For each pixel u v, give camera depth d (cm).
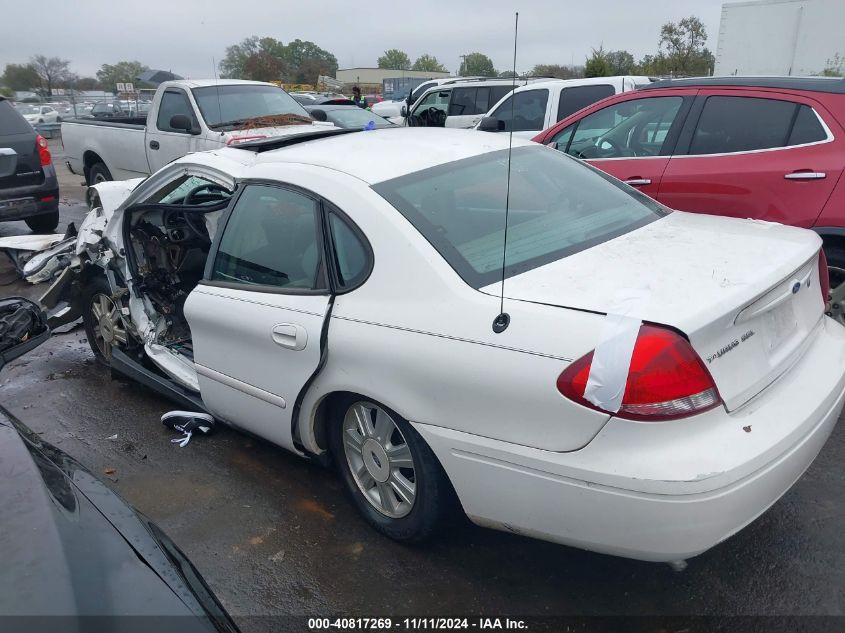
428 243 279
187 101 878
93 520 210
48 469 227
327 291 302
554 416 232
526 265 273
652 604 272
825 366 274
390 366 272
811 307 291
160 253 469
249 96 913
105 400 483
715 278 250
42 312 405
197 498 361
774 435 232
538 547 309
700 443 221
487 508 258
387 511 312
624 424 221
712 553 296
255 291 335
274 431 339
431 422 264
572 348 229
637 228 313
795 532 305
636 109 549
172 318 473
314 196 316
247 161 380
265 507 350
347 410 312
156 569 200
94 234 470
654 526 221
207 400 379
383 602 282
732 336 237
